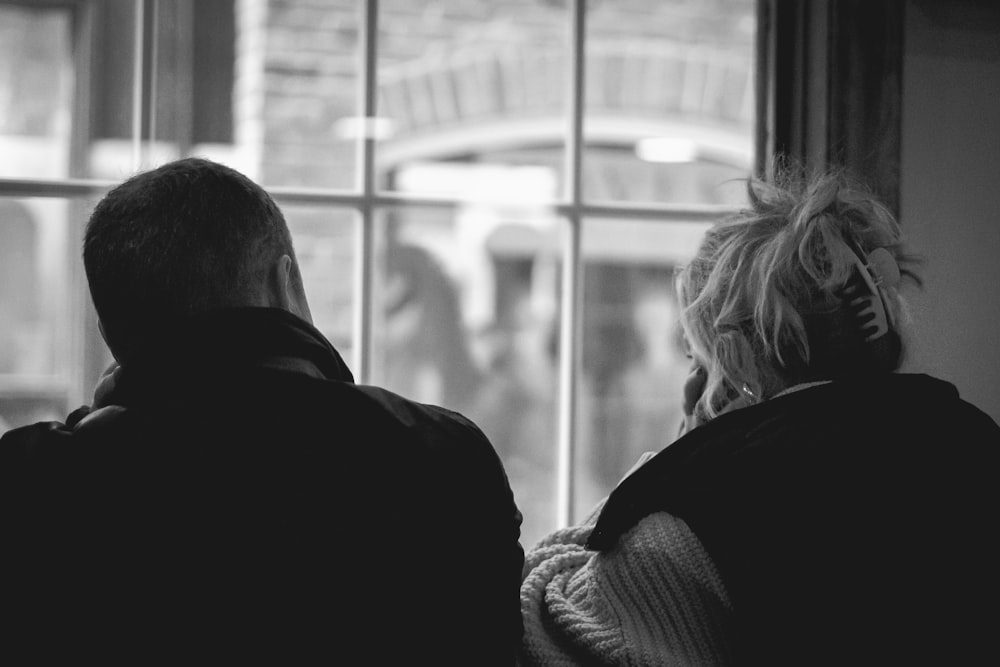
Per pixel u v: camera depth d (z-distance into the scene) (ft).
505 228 9.39
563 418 5.45
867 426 3.04
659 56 8.73
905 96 4.75
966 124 4.82
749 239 3.32
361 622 2.76
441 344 9.42
